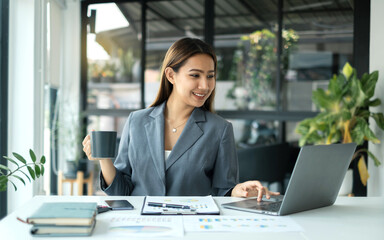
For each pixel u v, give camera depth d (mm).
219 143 1685
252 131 4645
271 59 4562
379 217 1264
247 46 4625
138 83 4895
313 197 1333
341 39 4340
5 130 3379
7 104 3396
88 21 4848
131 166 1711
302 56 4477
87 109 4922
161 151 1655
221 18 4684
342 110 3693
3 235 1006
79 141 4582
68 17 4793
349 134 3686
